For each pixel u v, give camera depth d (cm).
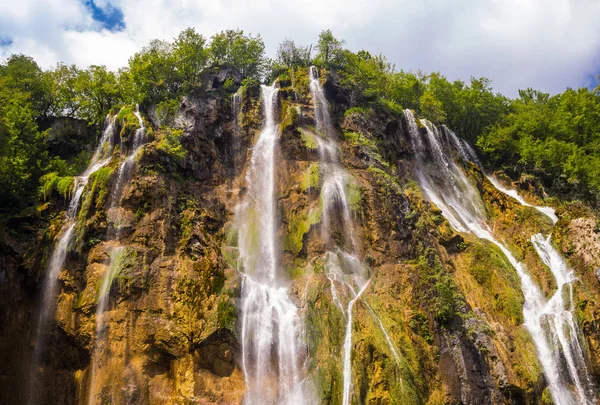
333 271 3238
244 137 4303
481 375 2923
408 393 2667
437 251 3650
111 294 2859
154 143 3653
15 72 4797
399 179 4334
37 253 3083
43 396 2738
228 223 3659
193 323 2783
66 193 3344
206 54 4853
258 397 2689
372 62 5403
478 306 3403
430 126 5309
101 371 2697
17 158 3616
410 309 3123
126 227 3144
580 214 3997
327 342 2830
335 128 4525
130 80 4628
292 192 3781
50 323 2873
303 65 5166
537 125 5931
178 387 2644
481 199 4866
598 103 6062
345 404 2622
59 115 4919
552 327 3269
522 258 3903
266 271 3441
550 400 2928
